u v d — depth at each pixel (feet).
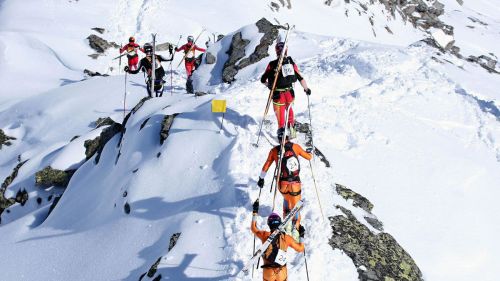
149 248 29.25
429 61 58.34
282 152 26.78
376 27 187.52
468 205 36.35
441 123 46.91
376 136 40.93
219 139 34.73
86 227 36.11
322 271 24.76
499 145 45.52
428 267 29.89
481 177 39.91
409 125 44.34
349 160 37.09
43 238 38.09
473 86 55.11
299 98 45.85
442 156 41.06
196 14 142.31
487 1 286.05
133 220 31.99
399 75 53.21
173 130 37.32
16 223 43.16
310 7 176.55
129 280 27.86
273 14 159.74
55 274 32.60
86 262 31.68
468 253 31.63
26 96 84.94
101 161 44.39
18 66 93.45
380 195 34.12
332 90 49.83
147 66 57.11
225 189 30.12
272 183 27.55
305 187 30.63
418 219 33.40
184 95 45.98
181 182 32.60
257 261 24.91
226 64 67.10
